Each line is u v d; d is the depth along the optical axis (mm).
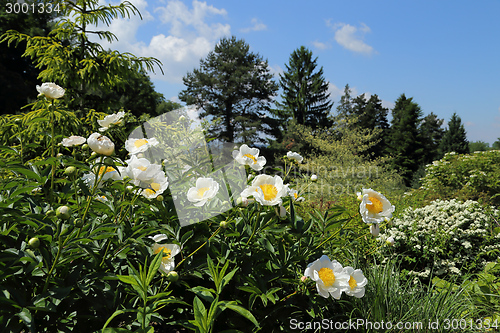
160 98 28047
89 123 5113
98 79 5977
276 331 1927
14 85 16344
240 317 1913
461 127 38188
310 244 2051
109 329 1280
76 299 1453
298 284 1853
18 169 1459
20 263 1384
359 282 1798
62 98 1814
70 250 1425
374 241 3430
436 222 3936
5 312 1241
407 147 27812
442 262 3561
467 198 6621
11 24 16422
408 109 29000
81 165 1471
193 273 1734
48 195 1846
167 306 1979
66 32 5867
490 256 3725
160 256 1309
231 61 31484
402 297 2467
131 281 1279
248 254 1952
